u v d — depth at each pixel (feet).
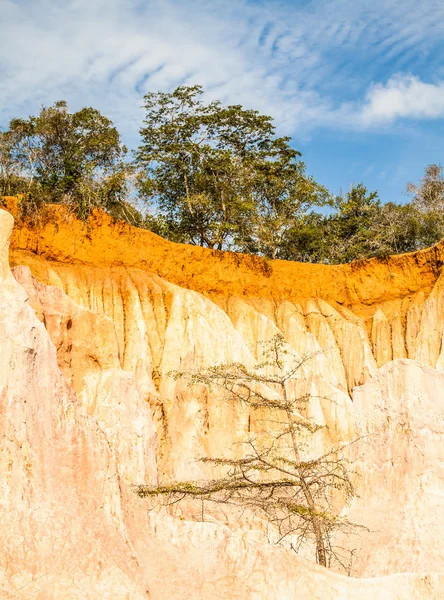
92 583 56.65
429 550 74.54
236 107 176.45
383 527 78.23
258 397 89.25
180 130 175.11
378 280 139.33
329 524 71.20
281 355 116.47
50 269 112.78
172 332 112.06
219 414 101.35
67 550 57.47
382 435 85.71
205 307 117.70
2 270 69.41
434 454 82.07
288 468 96.07
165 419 102.37
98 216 121.70
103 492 61.36
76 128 158.81
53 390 64.13
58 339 89.56
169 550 62.54
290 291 135.03
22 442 59.77
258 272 133.69
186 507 83.15
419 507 78.28
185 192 171.83
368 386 90.68
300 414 107.14
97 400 86.48
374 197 180.65
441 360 118.73
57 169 152.56
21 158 148.77
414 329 132.36
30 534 57.06
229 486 73.92
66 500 59.82
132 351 108.17
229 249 162.30
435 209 190.39
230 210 162.40
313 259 168.76
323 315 132.16
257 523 82.58
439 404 86.28
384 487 81.97
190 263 127.75
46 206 118.52
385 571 74.28
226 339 114.52
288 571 62.13
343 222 176.86
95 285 114.93
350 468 85.30
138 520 63.52
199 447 97.76
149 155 169.37
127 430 84.58
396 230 172.65
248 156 178.29
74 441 62.54
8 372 61.57
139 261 122.01
